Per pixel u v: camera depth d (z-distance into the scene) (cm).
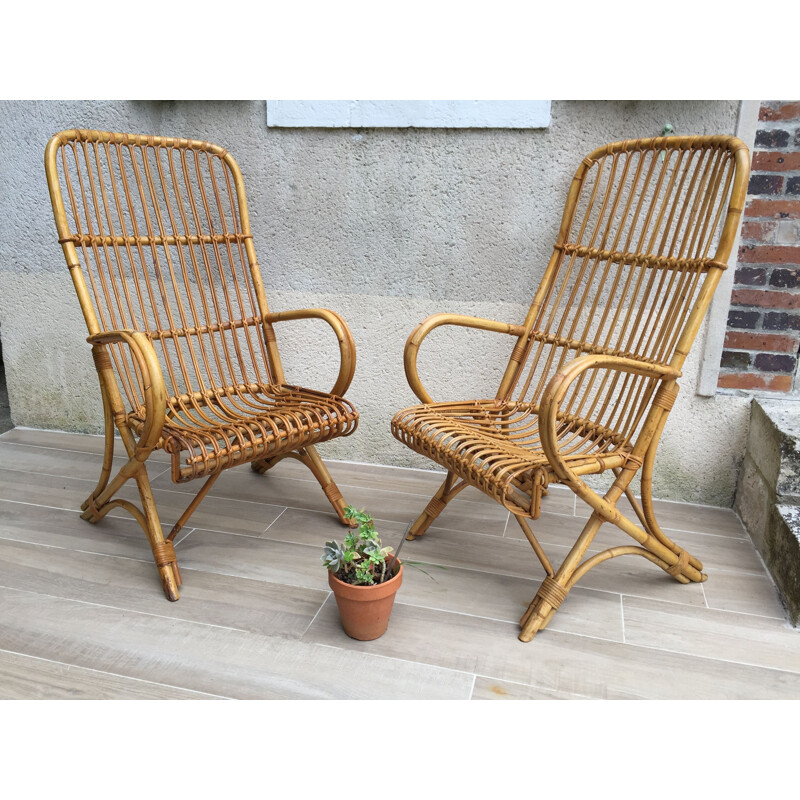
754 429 211
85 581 182
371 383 247
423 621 168
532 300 223
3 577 182
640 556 187
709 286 167
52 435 281
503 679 149
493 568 192
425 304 235
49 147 186
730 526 215
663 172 184
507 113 210
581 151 210
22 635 160
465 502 230
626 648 159
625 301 220
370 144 224
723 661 155
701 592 181
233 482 243
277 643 159
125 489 235
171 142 206
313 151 229
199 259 248
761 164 198
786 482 184
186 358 259
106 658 153
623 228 211
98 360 186
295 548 200
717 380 217
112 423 194
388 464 257
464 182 221
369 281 237
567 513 225
